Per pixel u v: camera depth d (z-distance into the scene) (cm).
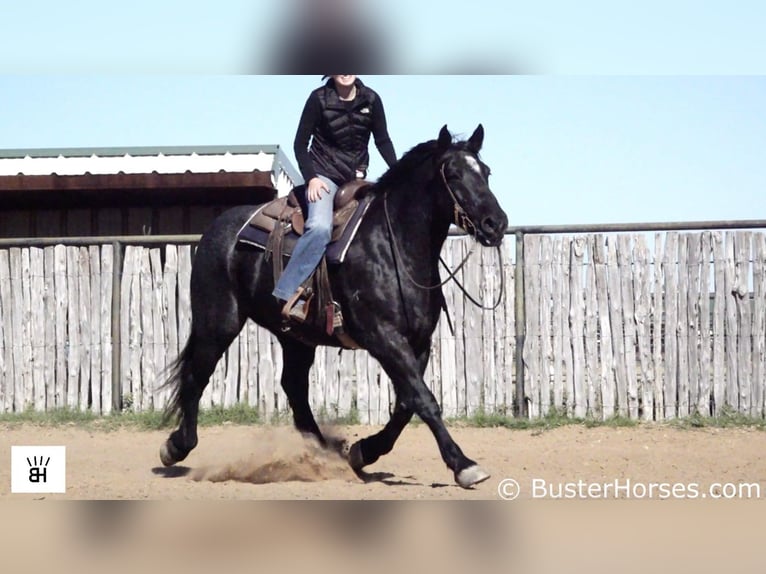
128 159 1362
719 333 1000
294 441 863
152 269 1103
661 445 895
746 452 856
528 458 834
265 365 1072
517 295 1026
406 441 944
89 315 1109
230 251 764
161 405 1095
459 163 660
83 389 1103
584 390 1018
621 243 1017
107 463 842
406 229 683
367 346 687
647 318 1011
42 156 1381
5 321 1119
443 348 1041
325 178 727
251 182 1242
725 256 1002
